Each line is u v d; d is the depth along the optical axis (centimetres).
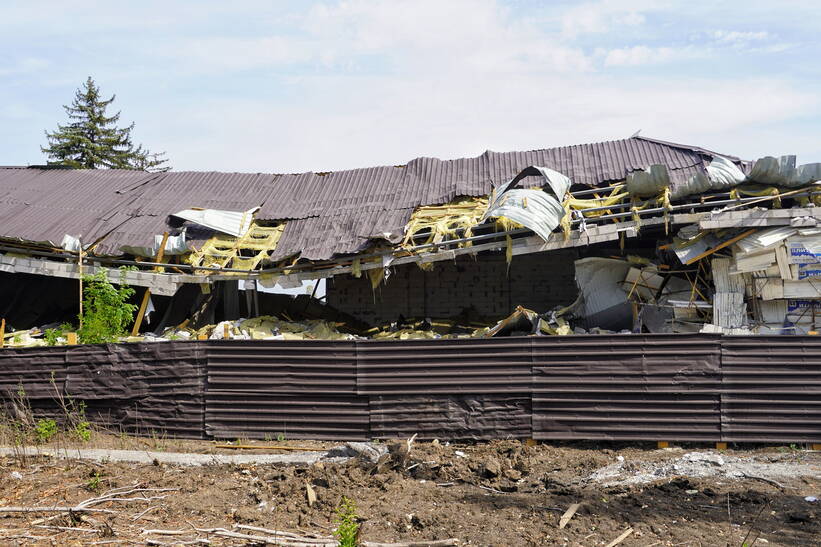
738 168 1859
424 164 2212
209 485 1036
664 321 1719
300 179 2334
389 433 1302
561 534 828
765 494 959
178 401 1385
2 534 838
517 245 1759
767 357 1217
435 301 2175
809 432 1200
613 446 1248
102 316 1652
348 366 1320
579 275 1830
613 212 1803
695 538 812
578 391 1251
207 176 2388
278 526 864
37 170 2494
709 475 1049
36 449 1253
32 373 1455
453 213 1888
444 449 1226
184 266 1892
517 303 2141
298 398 1340
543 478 1062
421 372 1300
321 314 2183
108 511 918
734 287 1662
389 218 1919
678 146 2022
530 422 1263
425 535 825
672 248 1725
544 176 1798
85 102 5341
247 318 2067
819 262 1579
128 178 2391
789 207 1720
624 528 845
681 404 1229
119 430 1411
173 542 813
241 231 2006
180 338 1856
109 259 1914
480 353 1285
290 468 1098
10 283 2173
